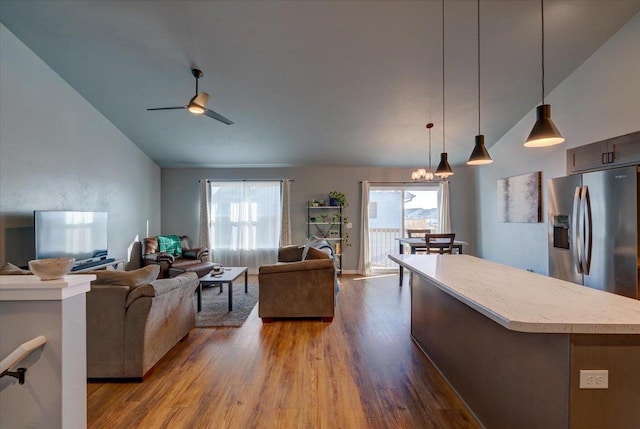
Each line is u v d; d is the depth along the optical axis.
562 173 4.21
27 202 3.71
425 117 4.91
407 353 2.88
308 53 3.64
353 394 2.22
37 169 3.84
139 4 3.04
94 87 4.30
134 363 2.38
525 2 2.98
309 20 3.19
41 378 1.30
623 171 2.83
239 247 6.66
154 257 5.39
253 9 3.07
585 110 3.77
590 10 3.09
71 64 3.90
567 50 3.59
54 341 1.30
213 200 6.74
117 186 5.34
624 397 1.28
